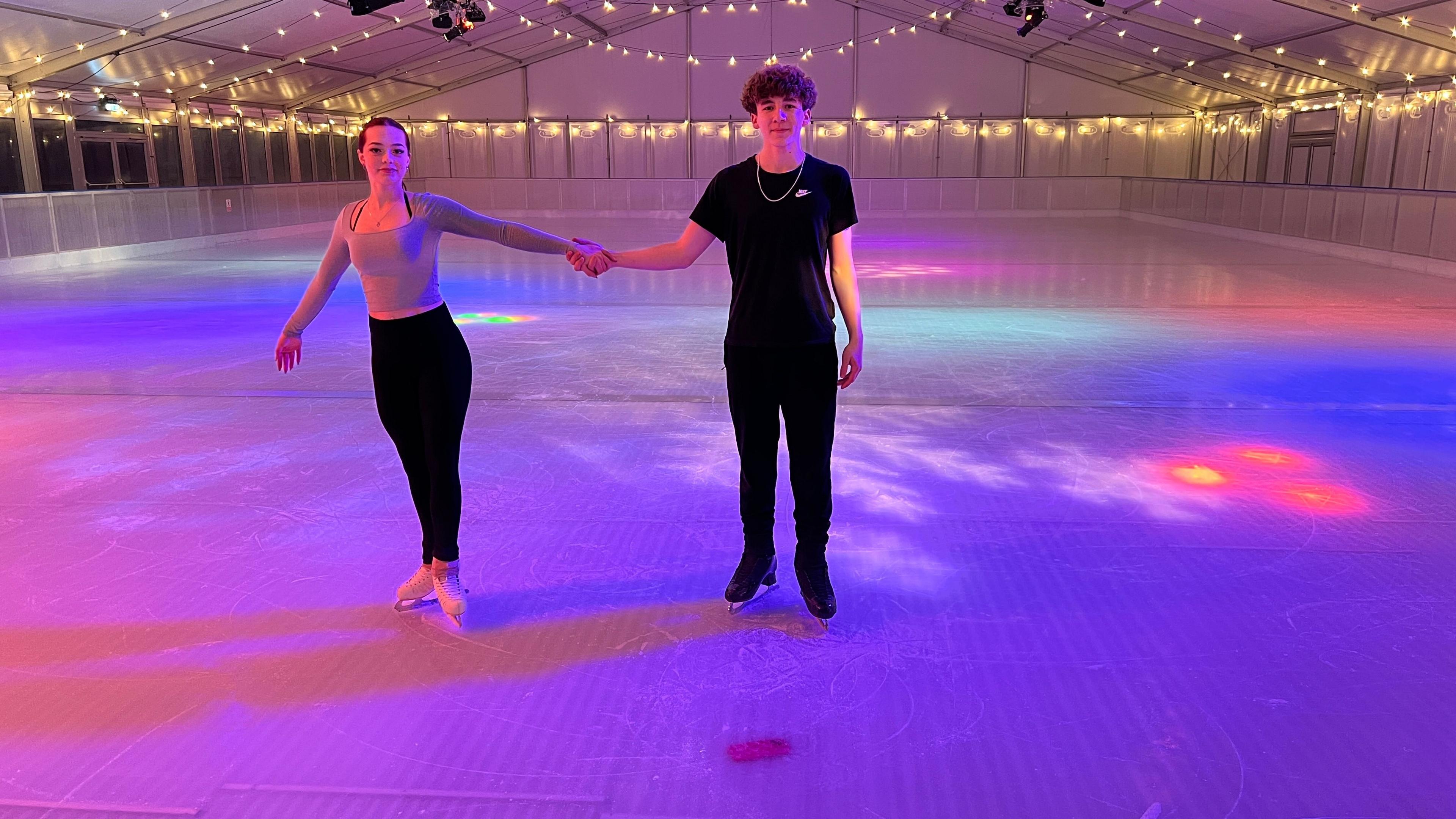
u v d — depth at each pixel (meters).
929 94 25.08
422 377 2.63
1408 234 12.24
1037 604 2.86
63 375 6.02
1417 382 5.80
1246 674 2.47
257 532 3.42
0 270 11.86
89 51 13.84
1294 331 7.62
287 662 2.54
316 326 7.94
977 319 8.24
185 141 18.25
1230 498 3.76
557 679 2.46
